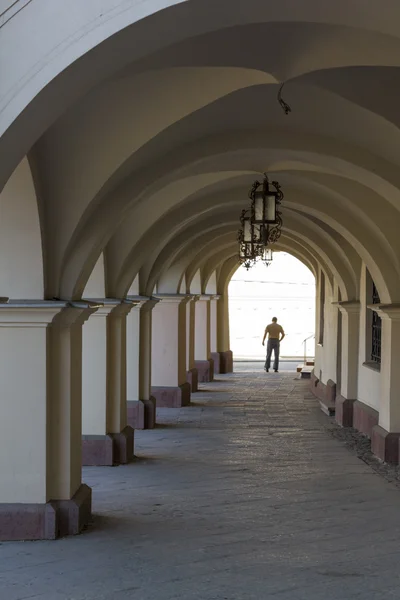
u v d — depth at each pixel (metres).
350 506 10.68
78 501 9.34
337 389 20.08
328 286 21.88
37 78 5.49
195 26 5.61
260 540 9.05
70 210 8.74
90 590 7.36
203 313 27.39
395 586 7.57
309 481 12.23
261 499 11.04
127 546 8.75
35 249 8.66
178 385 20.86
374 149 9.92
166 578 7.71
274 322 30.64
